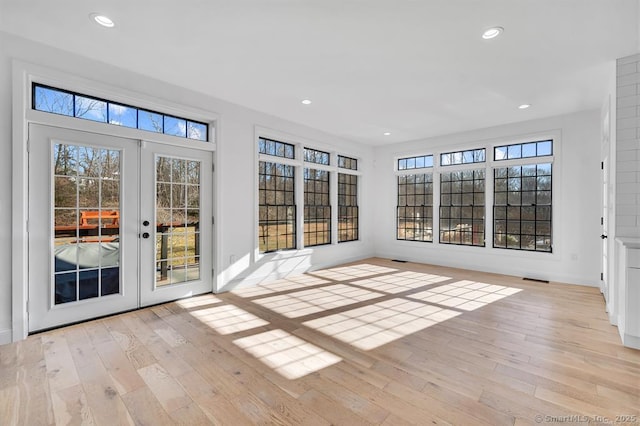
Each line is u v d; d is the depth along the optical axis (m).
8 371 2.16
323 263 5.79
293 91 3.81
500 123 5.14
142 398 1.87
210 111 3.97
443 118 4.87
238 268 4.35
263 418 1.70
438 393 1.92
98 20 2.40
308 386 2.00
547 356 2.39
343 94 3.89
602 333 2.81
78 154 3.03
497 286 4.48
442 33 2.55
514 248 5.21
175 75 3.37
